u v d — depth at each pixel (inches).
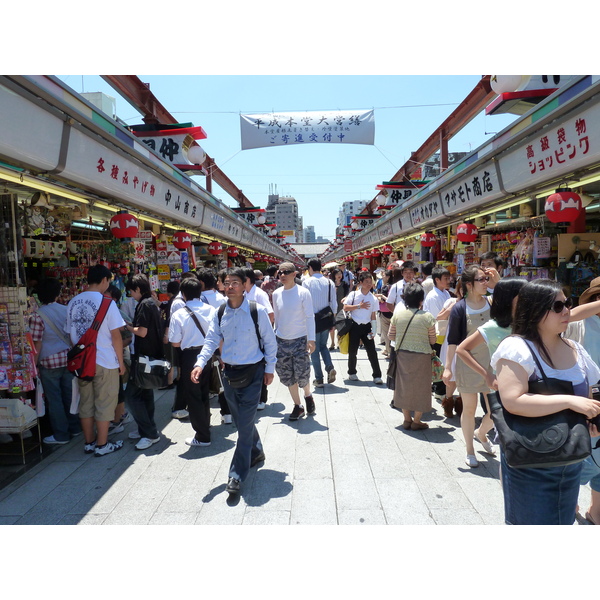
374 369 252.2
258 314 136.5
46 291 177.3
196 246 489.4
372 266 800.3
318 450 163.2
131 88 316.8
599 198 229.8
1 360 157.9
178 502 129.9
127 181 198.1
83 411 163.0
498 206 244.5
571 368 79.7
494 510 122.4
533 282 80.9
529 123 169.2
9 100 114.7
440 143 442.3
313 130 386.9
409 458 155.5
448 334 148.6
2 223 154.9
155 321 165.8
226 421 195.0
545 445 72.2
